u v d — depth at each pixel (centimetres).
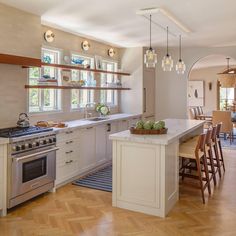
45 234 300
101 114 641
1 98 405
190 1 371
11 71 420
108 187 450
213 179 454
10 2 378
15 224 323
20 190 363
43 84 466
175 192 382
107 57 701
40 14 431
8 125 418
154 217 342
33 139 380
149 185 349
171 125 486
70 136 467
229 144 810
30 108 486
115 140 365
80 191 432
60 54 539
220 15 437
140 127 379
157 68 802
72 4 384
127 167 362
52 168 419
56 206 375
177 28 520
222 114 829
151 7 395
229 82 909
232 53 724
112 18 451
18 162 356
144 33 566
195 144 459
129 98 752
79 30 538
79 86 558
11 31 398
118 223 326
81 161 500
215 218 339
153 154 344
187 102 777
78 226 319
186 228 314
